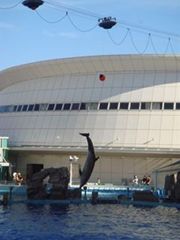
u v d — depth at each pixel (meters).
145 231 32.38
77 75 76.12
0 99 83.69
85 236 30.25
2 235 30.03
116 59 72.50
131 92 71.88
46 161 74.88
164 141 68.25
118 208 45.84
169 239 29.66
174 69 71.88
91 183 69.12
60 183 50.47
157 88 71.31
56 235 30.38
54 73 77.75
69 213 40.94
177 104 69.81
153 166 69.19
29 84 80.56
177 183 49.84
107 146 69.56
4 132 78.75
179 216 40.09
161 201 50.59
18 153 76.31
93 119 71.88
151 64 71.88
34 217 37.84
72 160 66.25
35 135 75.06
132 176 69.88
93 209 44.47
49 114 75.38
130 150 68.25
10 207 44.59
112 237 30.08
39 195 49.56
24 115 77.75
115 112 71.31
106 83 73.50
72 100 74.44
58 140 72.88
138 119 70.12
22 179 67.75
